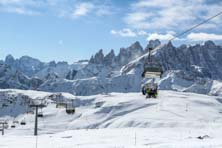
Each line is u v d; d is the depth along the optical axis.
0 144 39.50
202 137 43.47
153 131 55.78
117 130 59.28
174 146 29.86
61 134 56.50
